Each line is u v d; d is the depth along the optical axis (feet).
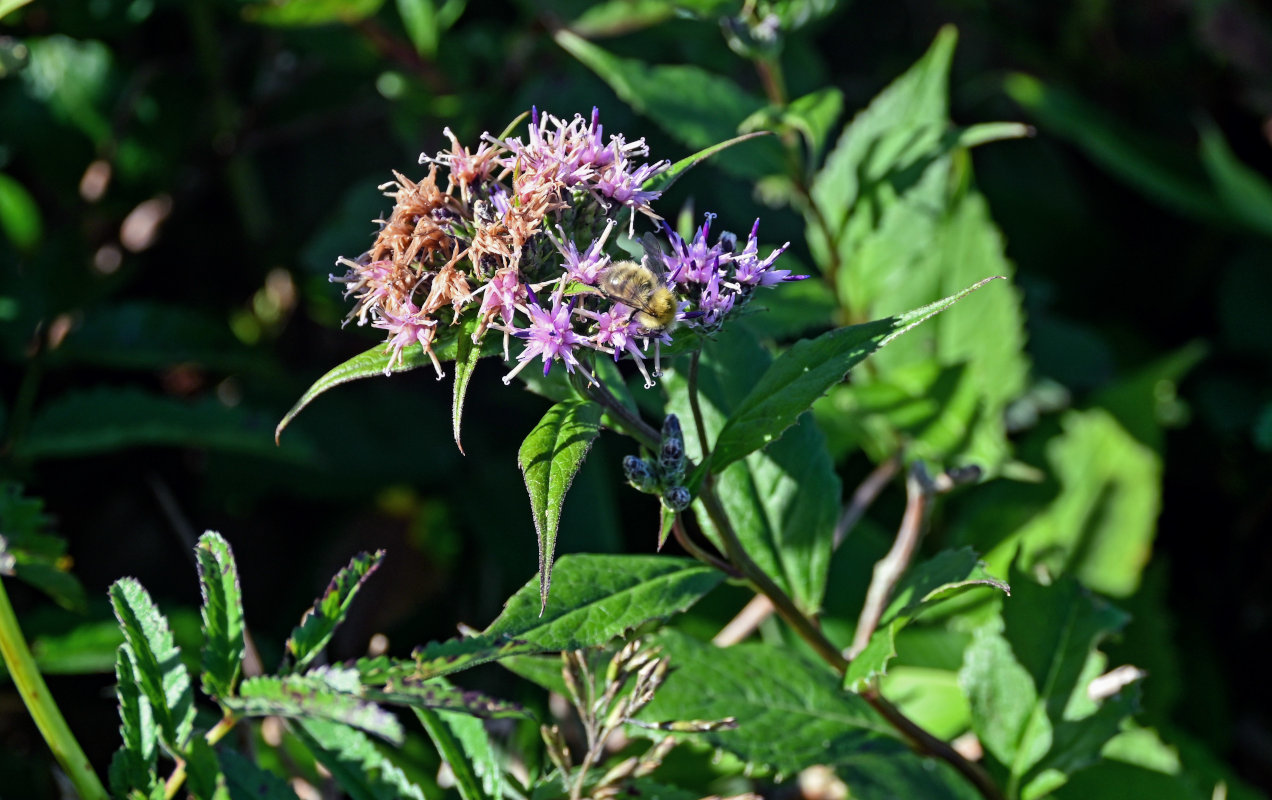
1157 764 10.89
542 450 6.24
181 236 16.88
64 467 15.19
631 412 7.54
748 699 9.02
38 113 15.62
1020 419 14.83
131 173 15.78
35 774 12.16
